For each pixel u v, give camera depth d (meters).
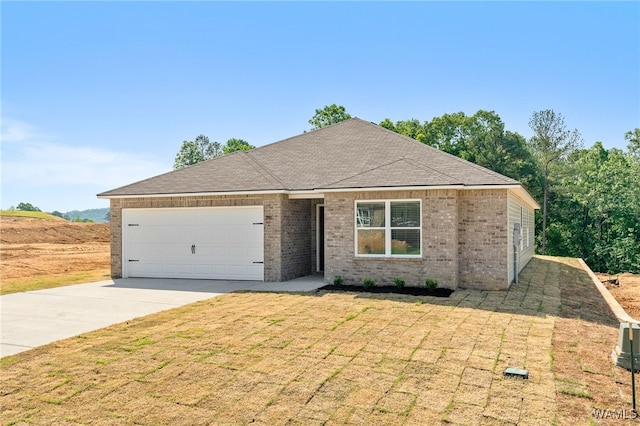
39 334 9.23
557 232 44.78
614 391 6.54
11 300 13.15
